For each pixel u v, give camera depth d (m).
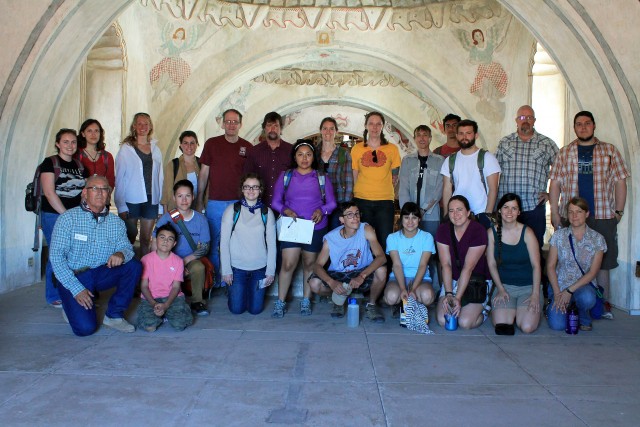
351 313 5.05
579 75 6.33
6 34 5.61
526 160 5.84
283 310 5.46
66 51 6.34
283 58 12.09
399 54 11.89
